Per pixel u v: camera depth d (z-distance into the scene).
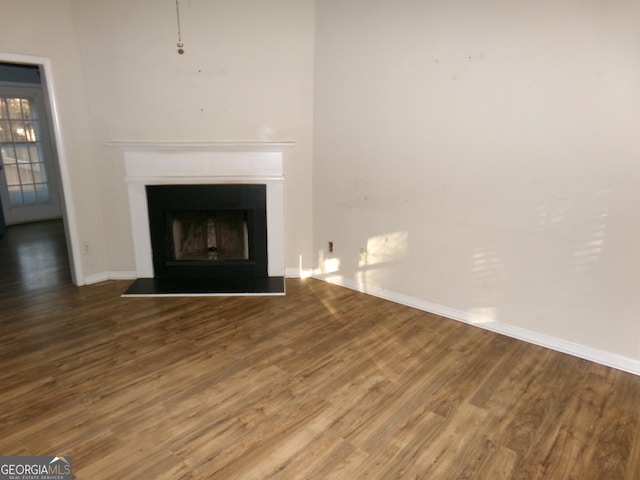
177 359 2.71
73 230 3.82
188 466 1.85
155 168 3.80
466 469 1.86
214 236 4.18
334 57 3.58
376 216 3.63
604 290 2.62
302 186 4.02
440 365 2.68
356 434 2.07
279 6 3.60
